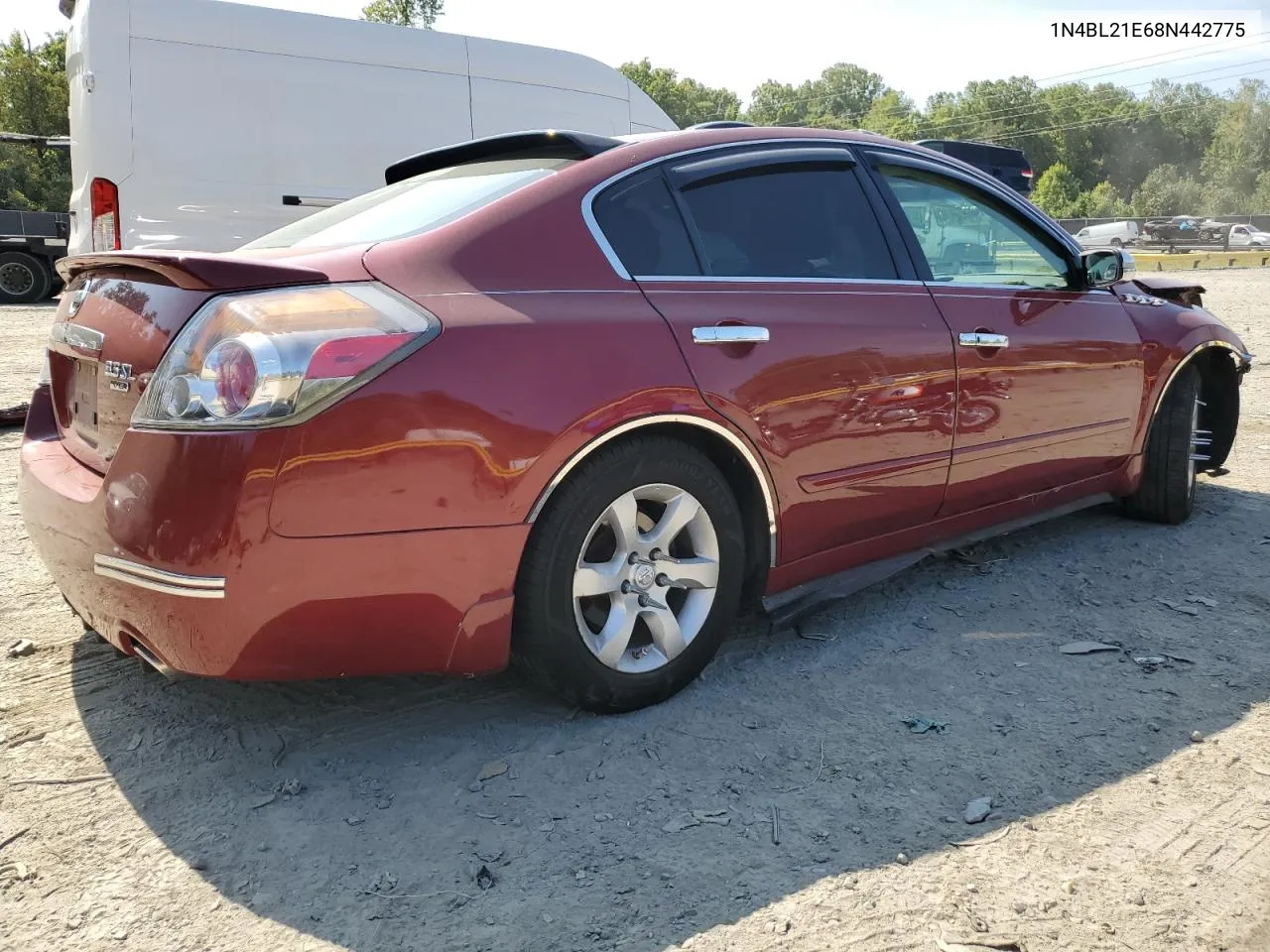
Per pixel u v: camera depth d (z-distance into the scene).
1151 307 4.29
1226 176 92.50
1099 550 4.12
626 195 2.80
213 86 7.34
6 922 1.94
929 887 2.02
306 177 7.72
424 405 2.23
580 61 9.05
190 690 2.88
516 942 1.88
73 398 2.75
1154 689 2.89
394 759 2.52
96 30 6.97
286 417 2.11
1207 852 2.13
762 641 3.23
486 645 2.43
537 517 2.43
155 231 7.25
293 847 2.17
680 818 2.26
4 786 2.39
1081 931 1.89
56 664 3.04
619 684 2.66
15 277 17.48
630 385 2.51
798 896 1.99
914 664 3.06
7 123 49.50
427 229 2.59
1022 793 2.35
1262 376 8.69
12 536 4.27
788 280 3.02
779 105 145.12
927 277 3.40
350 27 7.84
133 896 2.02
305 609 2.20
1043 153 118.19
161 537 2.14
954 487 3.44
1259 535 4.33
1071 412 3.81
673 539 2.79
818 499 3.01
